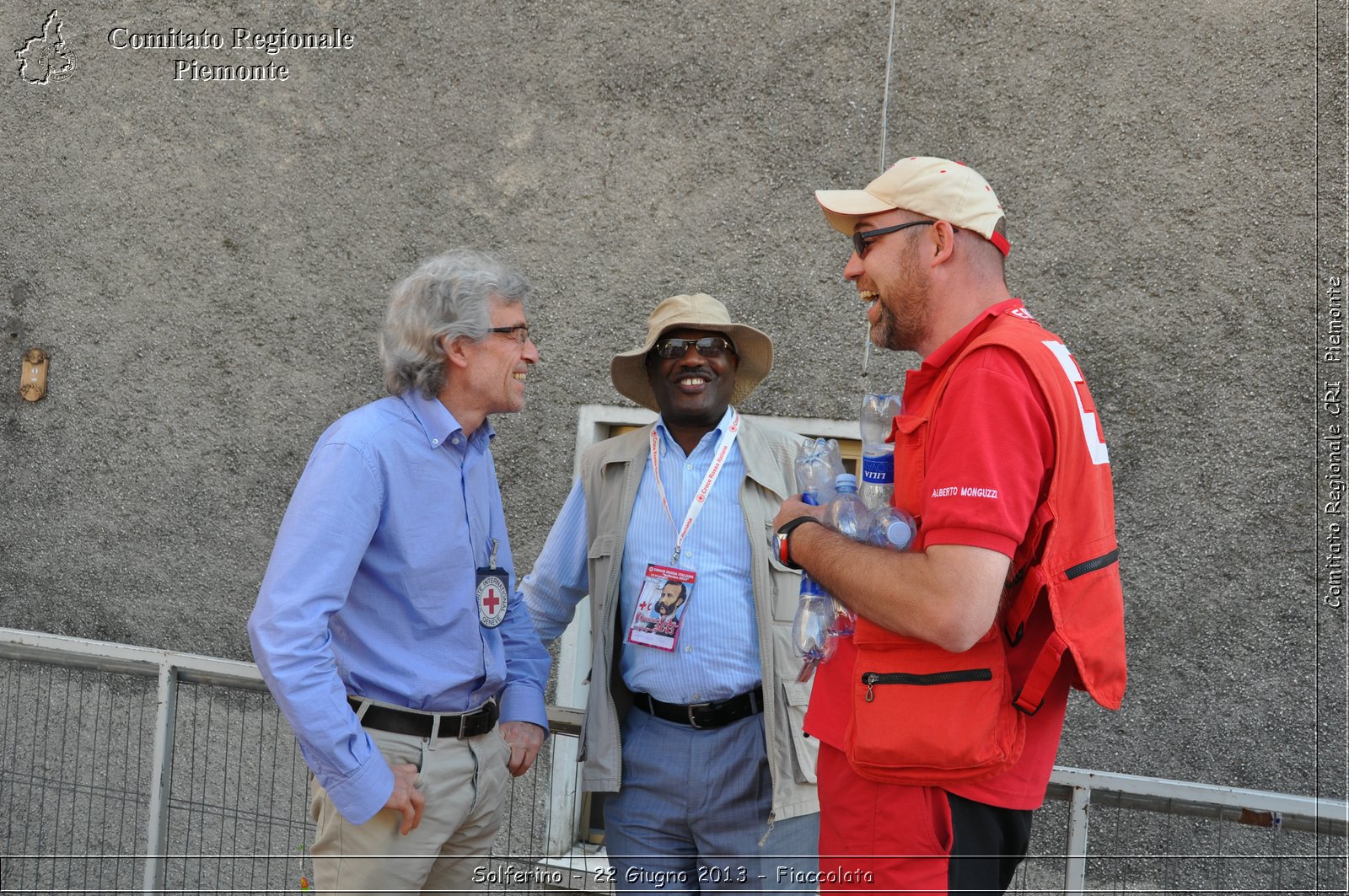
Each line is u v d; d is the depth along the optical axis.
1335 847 2.07
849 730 1.77
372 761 1.96
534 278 3.83
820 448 2.26
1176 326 3.15
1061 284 3.26
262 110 4.14
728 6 3.62
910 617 1.56
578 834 3.09
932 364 1.74
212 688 2.89
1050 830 2.48
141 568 4.28
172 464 4.25
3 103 4.45
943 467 1.58
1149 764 3.14
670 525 2.53
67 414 4.39
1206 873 2.17
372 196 4.02
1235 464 3.09
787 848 2.44
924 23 3.40
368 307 4.02
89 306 4.36
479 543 2.26
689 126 3.66
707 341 2.52
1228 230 3.12
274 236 4.13
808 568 1.77
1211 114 3.14
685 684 2.44
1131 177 3.20
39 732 3.34
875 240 1.83
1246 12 3.11
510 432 3.84
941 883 1.67
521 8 3.84
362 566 2.08
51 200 4.41
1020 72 3.31
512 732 2.45
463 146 3.91
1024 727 1.66
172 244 4.25
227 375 4.18
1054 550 1.60
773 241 3.56
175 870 3.25
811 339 3.52
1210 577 3.10
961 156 3.36
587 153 3.77
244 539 4.16
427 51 3.95
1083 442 1.63
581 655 3.71
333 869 2.05
